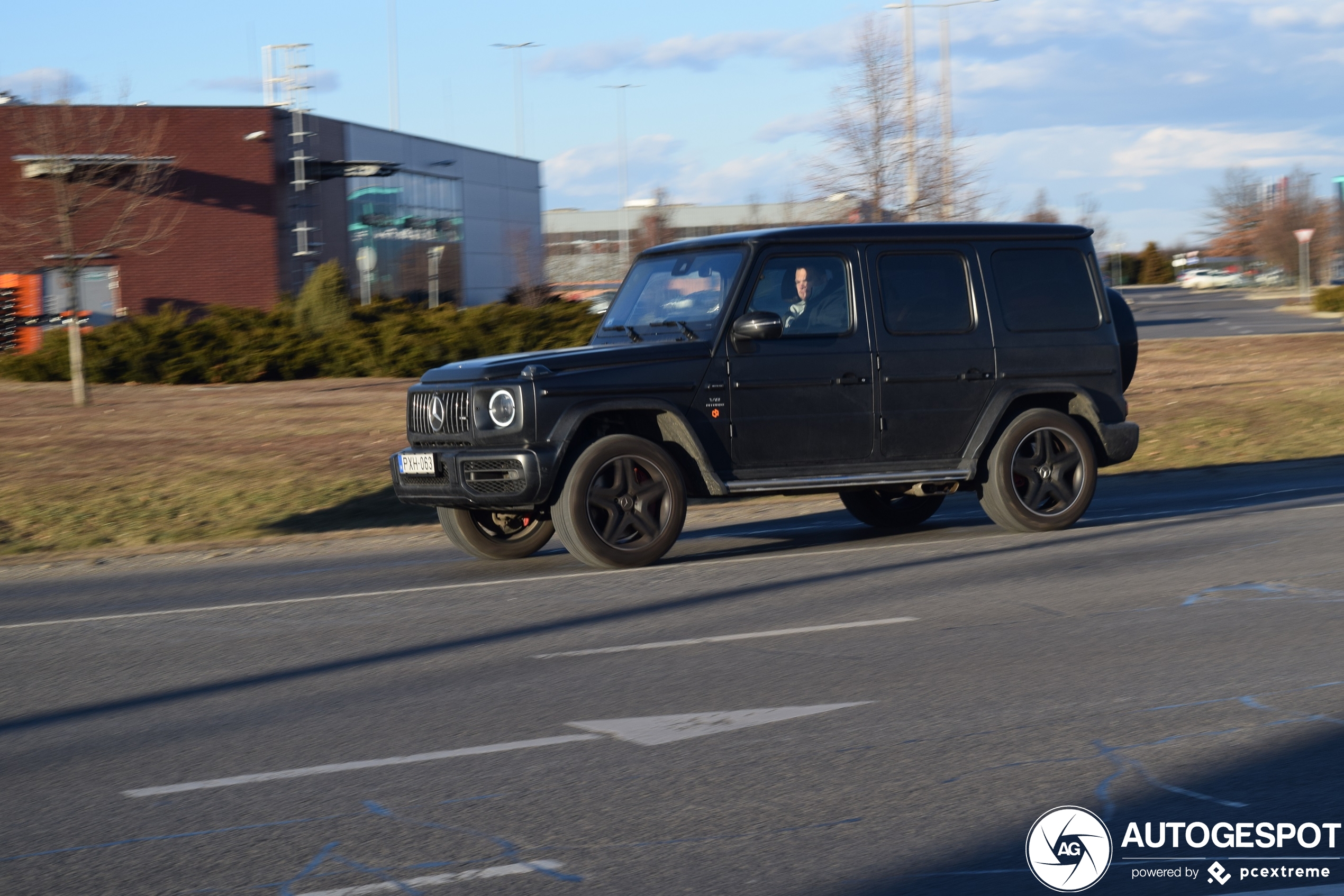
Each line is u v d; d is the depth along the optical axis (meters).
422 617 8.08
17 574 10.91
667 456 9.43
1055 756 4.98
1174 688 5.89
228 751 5.35
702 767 4.94
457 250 55.47
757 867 3.99
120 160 31.39
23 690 6.58
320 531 14.10
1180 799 4.51
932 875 3.92
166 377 30.25
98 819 4.57
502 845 4.21
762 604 8.06
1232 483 14.33
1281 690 5.81
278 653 7.22
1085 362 10.59
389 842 4.26
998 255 10.43
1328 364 28.78
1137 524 10.98
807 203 28.61
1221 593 7.96
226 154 40.38
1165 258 162.62
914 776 4.79
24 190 36.59
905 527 11.52
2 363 31.55
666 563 9.75
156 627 8.09
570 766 5.00
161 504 15.07
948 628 7.21
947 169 27.25
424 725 5.62
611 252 75.94
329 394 26.69
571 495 9.22
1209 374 27.27
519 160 61.72
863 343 9.93
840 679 6.18
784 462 9.74
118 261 39.06
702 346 9.53
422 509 14.70
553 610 8.11
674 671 6.43
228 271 40.53
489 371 9.27
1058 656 6.53
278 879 3.99
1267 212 109.25
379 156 48.75
